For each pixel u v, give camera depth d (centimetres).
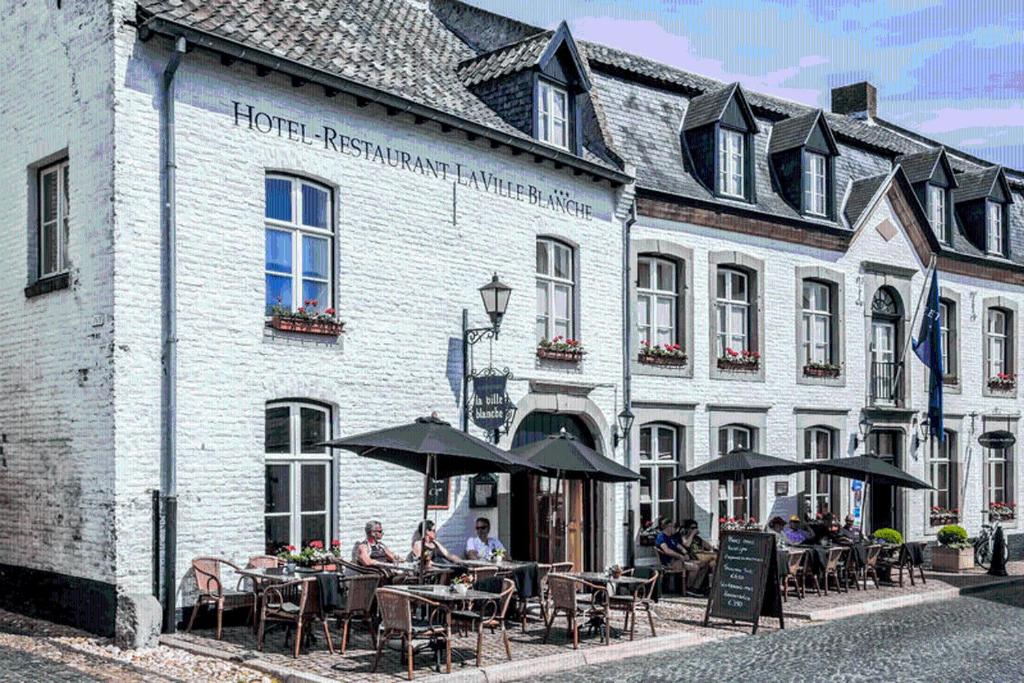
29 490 1237
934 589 1805
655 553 1762
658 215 1788
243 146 1228
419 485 1400
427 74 1569
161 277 1152
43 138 1240
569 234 1647
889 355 2259
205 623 1166
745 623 1391
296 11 1448
